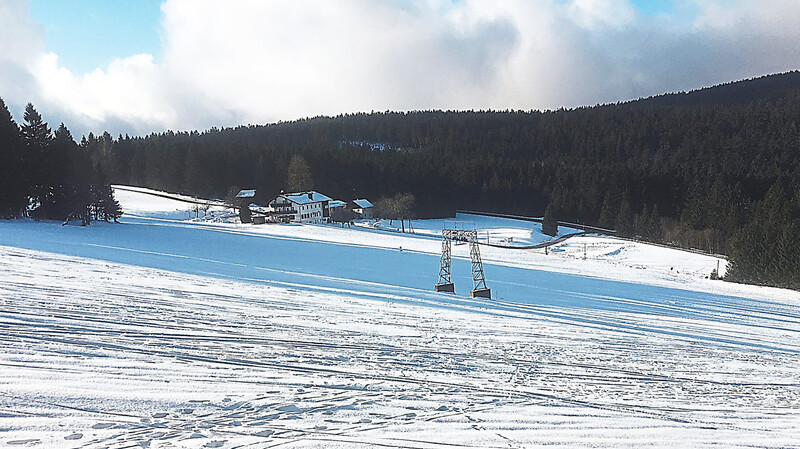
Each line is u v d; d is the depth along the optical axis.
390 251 51.97
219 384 7.93
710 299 35.69
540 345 14.22
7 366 7.73
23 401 6.56
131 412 6.62
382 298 21.05
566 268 50.16
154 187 116.06
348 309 17.20
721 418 8.72
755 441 7.58
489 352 12.54
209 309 14.41
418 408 7.60
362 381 8.79
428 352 11.79
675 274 53.62
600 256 70.62
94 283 16.88
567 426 7.37
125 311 12.75
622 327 19.95
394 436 6.44
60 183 52.72
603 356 13.56
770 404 10.17
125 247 35.44
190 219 84.69
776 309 33.75
